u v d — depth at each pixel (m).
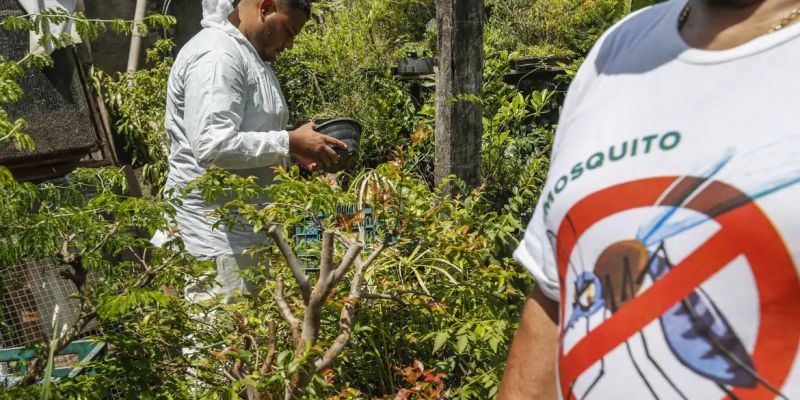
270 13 3.20
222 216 2.53
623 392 0.87
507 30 5.82
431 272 2.71
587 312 0.92
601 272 0.90
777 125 0.80
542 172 3.69
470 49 3.39
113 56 6.46
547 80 5.34
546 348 1.13
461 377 2.64
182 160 3.19
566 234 0.97
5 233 1.87
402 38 6.20
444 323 2.53
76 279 1.95
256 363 2.08
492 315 2.46
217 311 2.51
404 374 2.19
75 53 4.99
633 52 0.99
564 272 0.98
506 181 3.78
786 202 0.77
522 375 1.16
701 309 0.82
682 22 0.97
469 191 3.43
